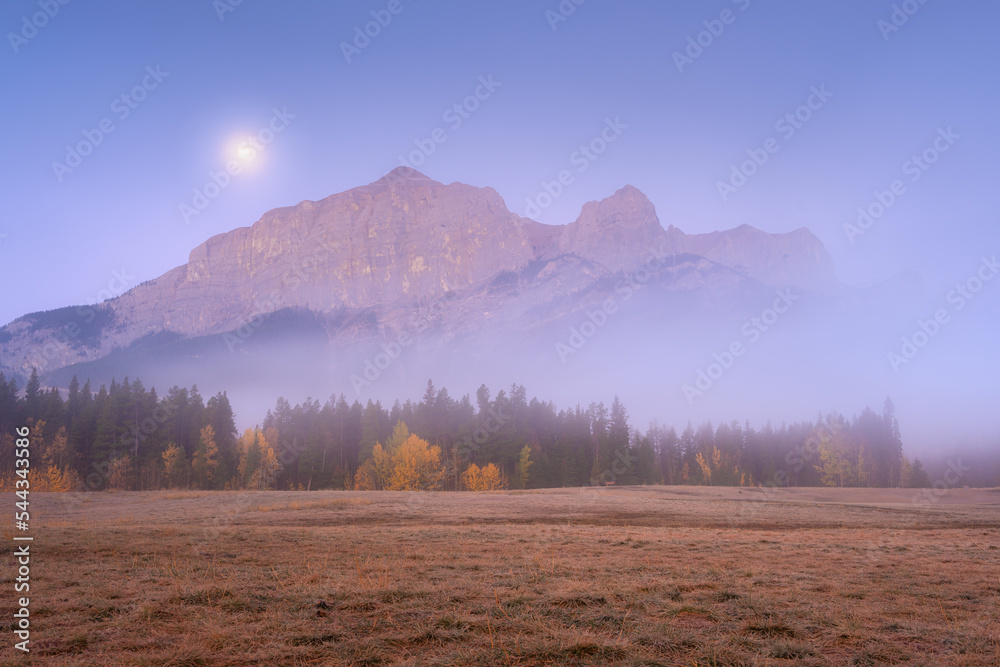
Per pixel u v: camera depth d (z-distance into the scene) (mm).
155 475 82125
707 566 16266
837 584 13438
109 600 10719
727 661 7652
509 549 19453
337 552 17906
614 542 21891
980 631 9266
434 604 10555
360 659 7582
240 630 8844
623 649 8008
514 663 7578
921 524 36219
